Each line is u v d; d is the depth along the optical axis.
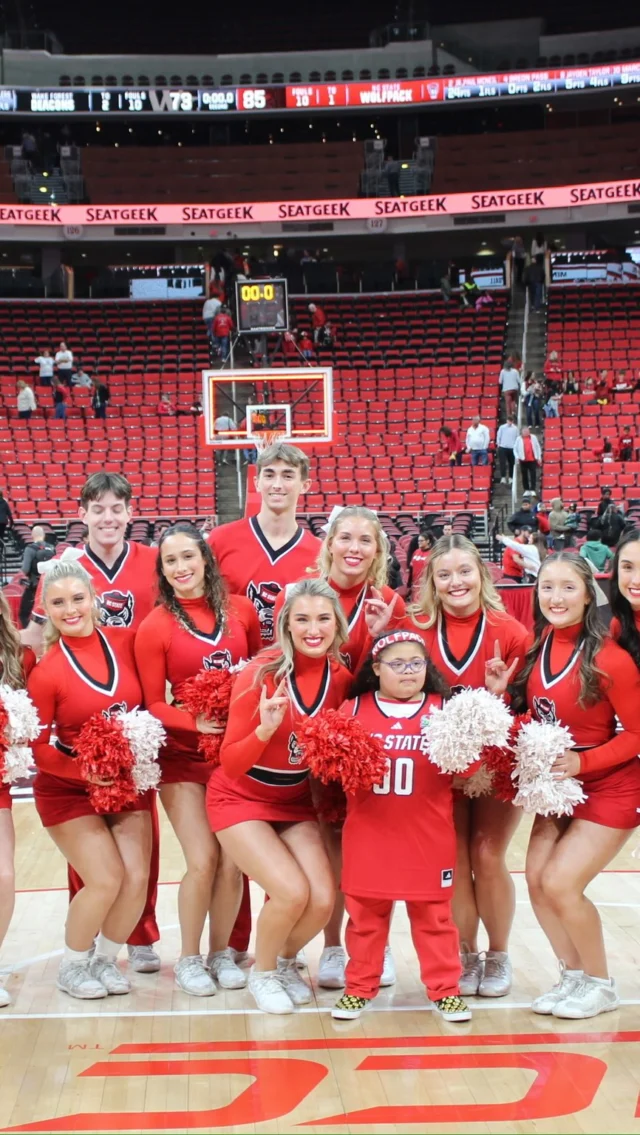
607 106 24.42
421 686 3.87
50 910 5.22
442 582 4.01
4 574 14.58
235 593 4.51
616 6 25.81
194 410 18.47
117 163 24.70
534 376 18.31
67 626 4.02
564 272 22.78
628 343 20.03
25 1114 3.15
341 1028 3.76
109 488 4.46
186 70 25.78
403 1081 3.32
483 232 23.08
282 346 20.09
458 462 16.78
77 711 4.06
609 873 5.68
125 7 26.94
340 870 4.23
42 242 22.84
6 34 25.75
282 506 4.46
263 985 3.97
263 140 26.28
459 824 4.11
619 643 3.98
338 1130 3.02
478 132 26.08
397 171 23.72
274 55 25.75
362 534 4.11
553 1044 3.59
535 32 25.81
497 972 4.13
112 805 3.88
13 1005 4.02
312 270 22.95
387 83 23.34
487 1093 3.24
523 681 4.07
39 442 17.66
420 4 26.22
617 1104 3.16
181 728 4.09
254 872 3.89
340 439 17.75
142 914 4.43
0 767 3.79
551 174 24.25
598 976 3.93
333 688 3.99
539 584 3.94
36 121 23.88
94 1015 3.91
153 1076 3.39
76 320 21.59
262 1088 3.29
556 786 3.80
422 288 23.06
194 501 16.53
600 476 16.22
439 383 19.20
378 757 3.69
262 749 3.79
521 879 5.64
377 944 3.86
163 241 23.00
